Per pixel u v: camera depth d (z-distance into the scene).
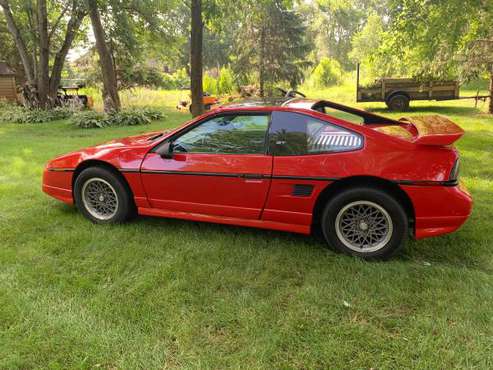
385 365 2.21
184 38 22.61
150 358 2.29
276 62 24.58
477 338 2.40
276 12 23.55
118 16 19.16
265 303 2.81
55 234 3.99
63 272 3.26
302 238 3.87
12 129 13.30
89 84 26.28
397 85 14.91
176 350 2.37
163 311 2.73
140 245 3.74
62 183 4.38
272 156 3.48
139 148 4.00
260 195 3.54
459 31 7.57
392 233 3.29
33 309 2.75
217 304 2.81
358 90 15.25
